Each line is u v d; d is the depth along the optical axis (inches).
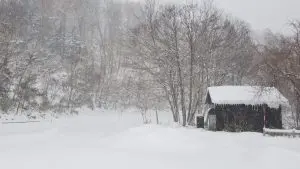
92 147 724.7
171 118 1790.1
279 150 624.1
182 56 1430.9
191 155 650.2
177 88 1466.5
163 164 566.6
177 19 1473.9
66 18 3058.6
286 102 1115.3
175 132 858.1
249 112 1143.0
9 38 1627.7
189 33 1413.6
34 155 615.8
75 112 1831.9
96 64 2527.1
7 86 1635.1
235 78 1985.7
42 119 1499.8
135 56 1524.4
